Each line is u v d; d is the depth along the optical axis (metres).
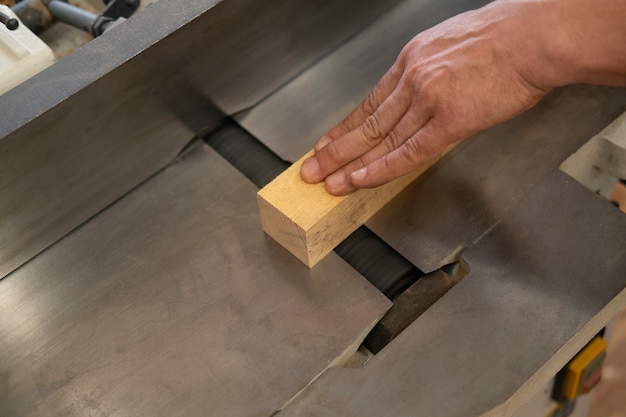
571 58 0.73
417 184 0.88
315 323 0.79
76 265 0.85
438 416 0.71
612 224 0.82
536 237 0.82
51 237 0.86
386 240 0.84
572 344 0.77
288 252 0.84
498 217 0.85
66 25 0.98
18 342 0.80
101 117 0.79
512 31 0.75
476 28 0.77
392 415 0.71
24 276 0.85
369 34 1.05
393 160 0.78
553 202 0.85
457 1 1.06
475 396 0.72
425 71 0.77
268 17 0.88
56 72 0.75
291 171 0.82
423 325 0.77
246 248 0.85
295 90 1.00
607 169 0.97
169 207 0.89
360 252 0.86
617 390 1.64
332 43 1.03
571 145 0.90
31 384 0.77
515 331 0.76
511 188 0.87
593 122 0.91
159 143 0.90
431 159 0.82
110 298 0.83
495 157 0.90
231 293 0.82
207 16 0.80
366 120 0.81
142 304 0.82
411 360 0.75
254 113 0.99
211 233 0.87
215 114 0.95
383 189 0.84
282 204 0.79
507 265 0.81
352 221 0.84
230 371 0.76
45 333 0.81
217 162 0.93
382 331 0.80
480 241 0.83
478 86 0.76
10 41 0.81
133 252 0.86
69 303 0.83
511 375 0.73
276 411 0.73
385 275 0.83
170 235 0.87
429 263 0.82
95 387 0.77
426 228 0.85
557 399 1.08
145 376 0.77
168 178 0.92
